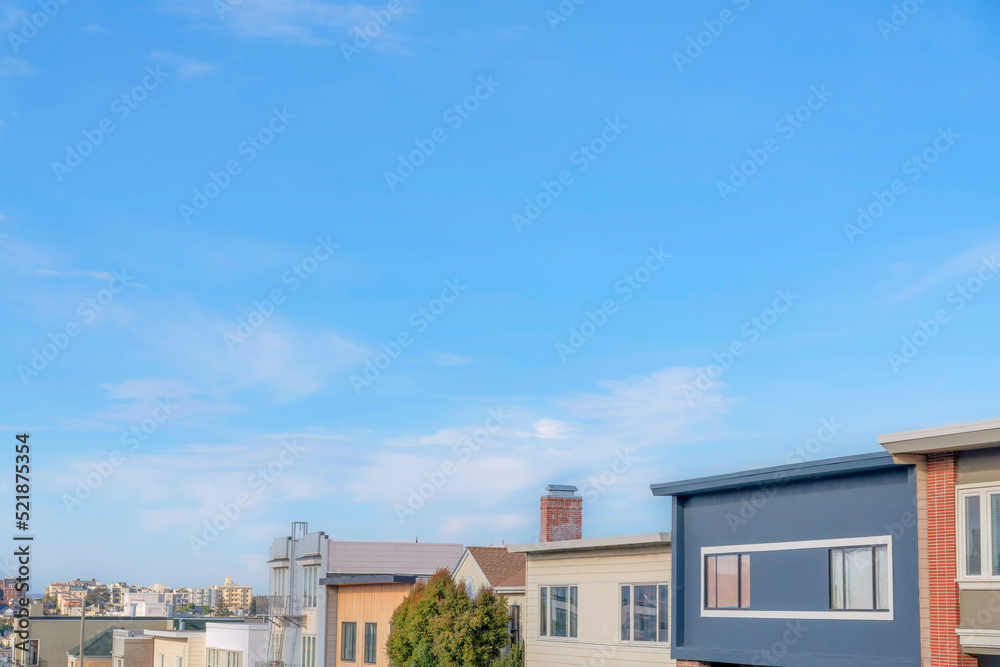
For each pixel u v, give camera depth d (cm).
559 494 3528
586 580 2980
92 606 9244
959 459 1898
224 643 5684
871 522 2075
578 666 2964
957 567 1867
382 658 4144
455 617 3334
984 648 1803
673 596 2536
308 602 4931
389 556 4875
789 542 2259
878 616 2028
